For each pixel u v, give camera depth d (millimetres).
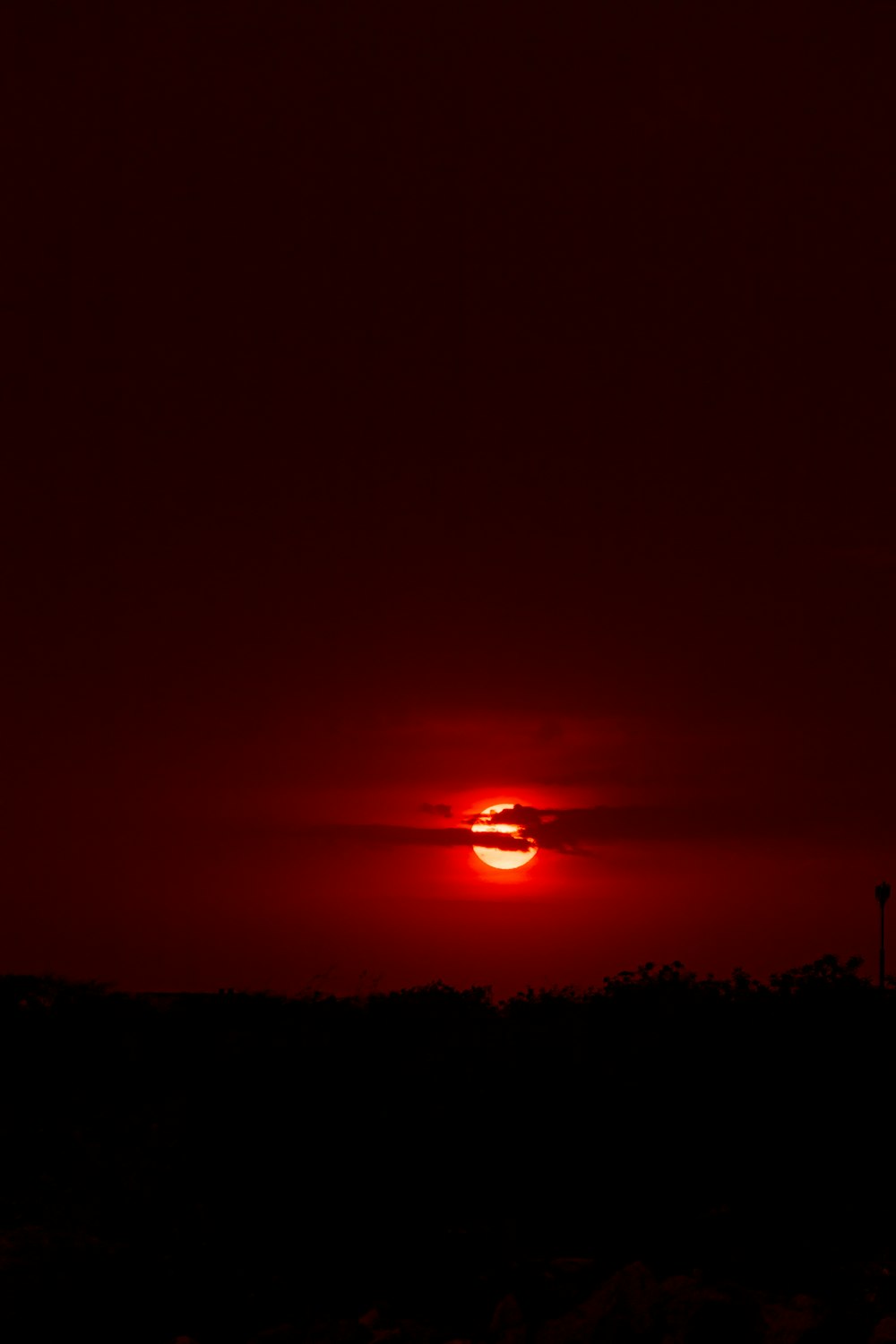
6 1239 42438
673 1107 48844
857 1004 52000
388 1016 57656
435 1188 46812
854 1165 48438
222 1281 41500
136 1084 63406
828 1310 34281
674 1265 43688
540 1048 50031
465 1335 38031
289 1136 46844
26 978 73375
